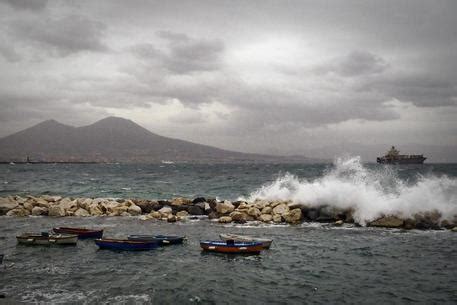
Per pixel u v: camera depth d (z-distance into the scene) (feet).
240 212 121.60
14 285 60.70
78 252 81.56
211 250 82.48
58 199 149.07
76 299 55.11
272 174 410.93
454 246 87.15
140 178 339.57
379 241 92.22
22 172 471.62
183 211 128.88
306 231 104.22
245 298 56.65
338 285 62.49
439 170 509.76
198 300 55.62
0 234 99.40
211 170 568.41
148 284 61.82
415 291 60.08
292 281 64.23
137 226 111.55
